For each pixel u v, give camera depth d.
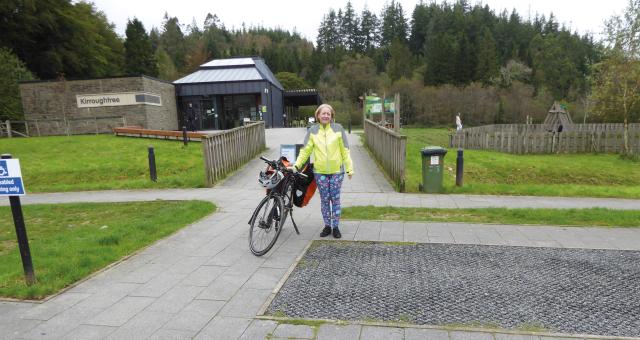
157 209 7.32
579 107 49.25
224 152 10.70
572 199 8.34
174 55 80.19
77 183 11.32
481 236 5.32
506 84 54.62
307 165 5.29
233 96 29.98
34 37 34.44
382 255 4.59
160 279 3.99
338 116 47.16
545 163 15.11
